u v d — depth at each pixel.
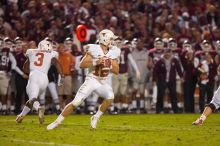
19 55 38.31
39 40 41.56
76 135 21.88
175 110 41.28
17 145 18.89
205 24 50.03
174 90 41.06
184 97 41.81
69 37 41.62
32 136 21.48
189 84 41.62
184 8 50.91
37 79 27.88
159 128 25.83
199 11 51.34
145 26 46.88
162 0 51.78
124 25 46.56
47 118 32.91
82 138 20.88
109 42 23.72
